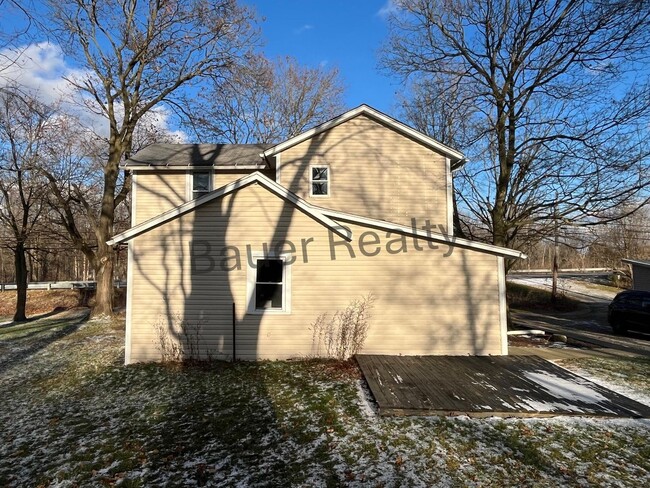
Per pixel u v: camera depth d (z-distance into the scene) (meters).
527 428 5.60
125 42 18.05
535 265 57.97
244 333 9.65
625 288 32.62
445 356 9.67
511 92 15.82
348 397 6.93
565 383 7.53
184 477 4.49
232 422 5.98
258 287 9.83
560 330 17.19
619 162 13.24
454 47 16.80
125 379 8.41
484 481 4.28
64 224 19.67
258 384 7.72
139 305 9.61
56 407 6.98
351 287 9.86
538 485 4.21
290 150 13.69
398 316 9.87
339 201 13.48
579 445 5.09
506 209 16.94
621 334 16.31
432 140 13.55
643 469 4.53
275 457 4.90
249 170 15.19
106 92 18.69
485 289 9.98
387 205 13.50
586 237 15.65
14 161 20.64
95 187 22.77
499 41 15.75
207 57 18.78
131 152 21.55
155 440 5.46
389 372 8.13
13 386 8.43
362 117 13.77
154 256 9.69
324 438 5.38
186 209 9.69
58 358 10.80
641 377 8.27
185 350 9.59
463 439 5.26
